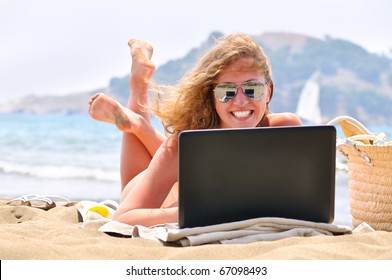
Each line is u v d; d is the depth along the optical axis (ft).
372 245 10.02
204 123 12.55
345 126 14.02
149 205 11.87
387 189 13.26
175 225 10.93
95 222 11.72
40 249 9.70
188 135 10.07
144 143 14.38
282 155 10.49
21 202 15.64
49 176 43.01
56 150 58.34
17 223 13.08
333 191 10.87
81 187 38.47
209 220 10.34
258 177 10.43
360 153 13.38
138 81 14.89
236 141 10.26
